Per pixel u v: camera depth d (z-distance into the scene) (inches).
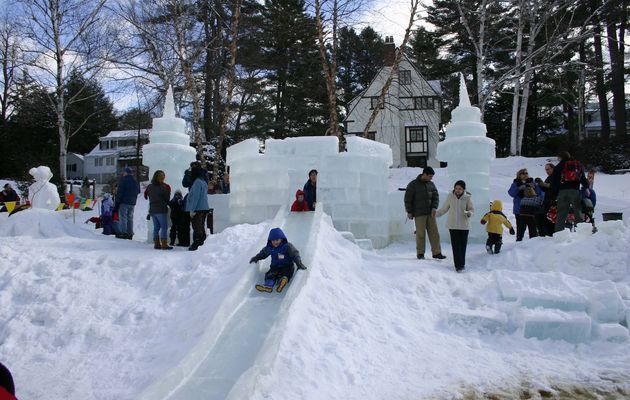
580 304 294.0
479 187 510.9
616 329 275.0
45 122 1679.4
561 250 368.5
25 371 245.4
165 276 328.8
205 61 955.3
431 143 1620.3
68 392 220.5
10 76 1528.1
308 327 254.4
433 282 341.4
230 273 318.7
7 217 482.6
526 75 1186.6
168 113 541.0
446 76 1562.5
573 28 1118.4
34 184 578.6
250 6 1103.0
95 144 2332.7
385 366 240.1
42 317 293.0
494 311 300.4
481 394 215.0
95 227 706.2
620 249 352.2
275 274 299.6
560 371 240.2
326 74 746.8
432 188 412.5
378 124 1606.8
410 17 743.1
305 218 410.3
